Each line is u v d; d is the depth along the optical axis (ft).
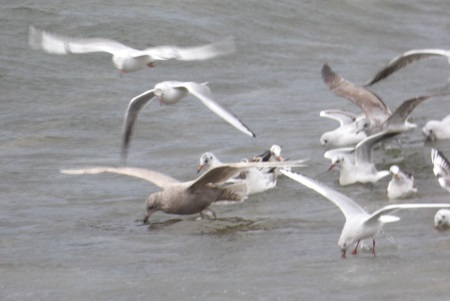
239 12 97.30
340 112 70.03
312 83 84.58
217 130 71.05
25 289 39.88
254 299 37.52
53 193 56.65
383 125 60.18
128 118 43.88
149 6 94.12
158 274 41.34
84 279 40.98
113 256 44.50
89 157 64.69
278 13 99.45
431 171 59.31
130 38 87.45
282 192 55.21
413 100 59.98
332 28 100.32
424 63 94.27
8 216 52.13
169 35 89.15
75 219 51.44
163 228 49.21
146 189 57.36
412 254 42.52
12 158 64.28
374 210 50.93
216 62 87.76
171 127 71.67
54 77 82.07
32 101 77.66
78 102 77.46
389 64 62.95
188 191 49.06
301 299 37.29
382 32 101.65
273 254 43.65
